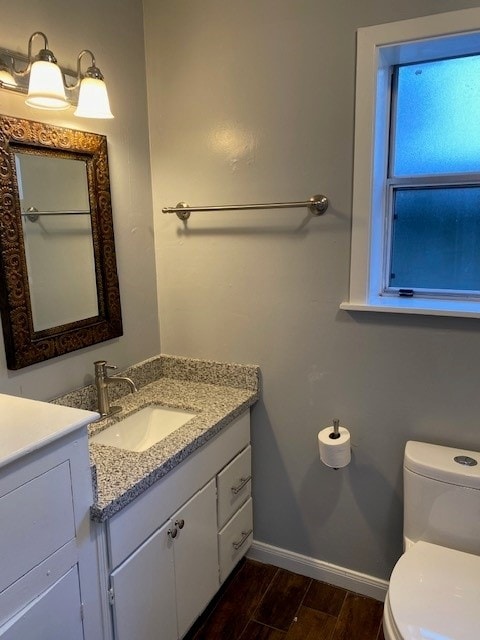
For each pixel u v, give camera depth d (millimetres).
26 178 1439
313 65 1644
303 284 1810
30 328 1480
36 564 1044
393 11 1504
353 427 1838
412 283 1842
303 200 1747
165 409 1855
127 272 1902
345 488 1905
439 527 1582
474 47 1536
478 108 1638
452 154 1698
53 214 1541
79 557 1163
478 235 1711
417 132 1729
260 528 2109
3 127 1351
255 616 1846
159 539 1435
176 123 1905
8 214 1385
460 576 1397
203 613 1859
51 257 1548
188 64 1837
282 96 1710
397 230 1825
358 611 1863
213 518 1738
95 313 1746
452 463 1571
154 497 1393
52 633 1101
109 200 1758
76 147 1594
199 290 2000
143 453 1437
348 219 1689
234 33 1743
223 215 1893
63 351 1602
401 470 1795
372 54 1546
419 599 1312
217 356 2025
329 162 1683
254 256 1870
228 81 1787
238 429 1865
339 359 1807
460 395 1650
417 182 1743
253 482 2070
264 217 1824
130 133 1858
